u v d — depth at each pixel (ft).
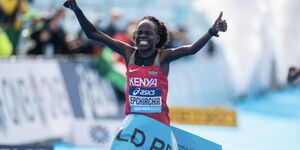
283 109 122.11
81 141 71.36
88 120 73.51
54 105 72.95
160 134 36.88
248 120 106.42
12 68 68.54
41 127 70.44
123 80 80.64
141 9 135.54
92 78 78.54
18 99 68.28
